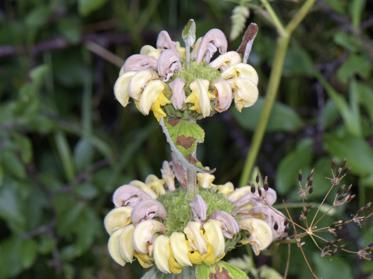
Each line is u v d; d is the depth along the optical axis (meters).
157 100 0.29
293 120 0.51
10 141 0.54
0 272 0.54
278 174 0.49
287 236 0.37
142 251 0.30
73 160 0.61
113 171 0.57
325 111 0.51
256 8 0.44
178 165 0.32
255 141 0.46
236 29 0.41
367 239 0.47
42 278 0.59
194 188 0.31
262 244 0.31
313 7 0.53
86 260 0.58
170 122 0.29
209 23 0.55
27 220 0.55
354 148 0.48
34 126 0.56
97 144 0.58
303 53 0.52
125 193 0.31
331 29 0.55
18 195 0.55
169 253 0.29
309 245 0.51
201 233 0.29
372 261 0.47
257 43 0.54
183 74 0.29
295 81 0.57
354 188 0.52
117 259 0.31
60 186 0.56
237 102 0.30
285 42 0.45
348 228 0.49
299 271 0.52
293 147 0.57
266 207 0.32
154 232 0.30
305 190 0.37
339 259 0.46
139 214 0.30
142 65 0.30
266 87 0.57
